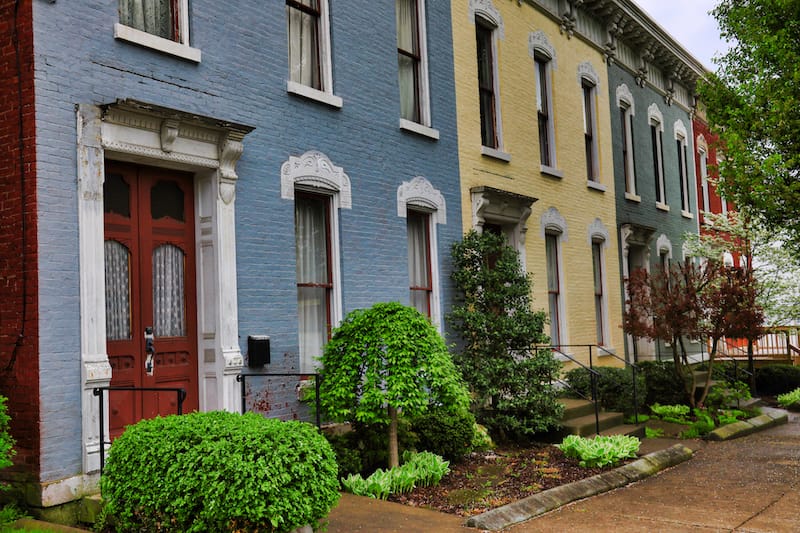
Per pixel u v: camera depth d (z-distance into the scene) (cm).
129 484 529
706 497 837
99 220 704
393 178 1105
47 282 662
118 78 739
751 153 1348
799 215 1329
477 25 1369
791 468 1017
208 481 504
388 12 1125
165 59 788
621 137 1870
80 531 592
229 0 870
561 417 1127
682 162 2288
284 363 899
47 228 666
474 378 1087
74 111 696
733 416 1477
